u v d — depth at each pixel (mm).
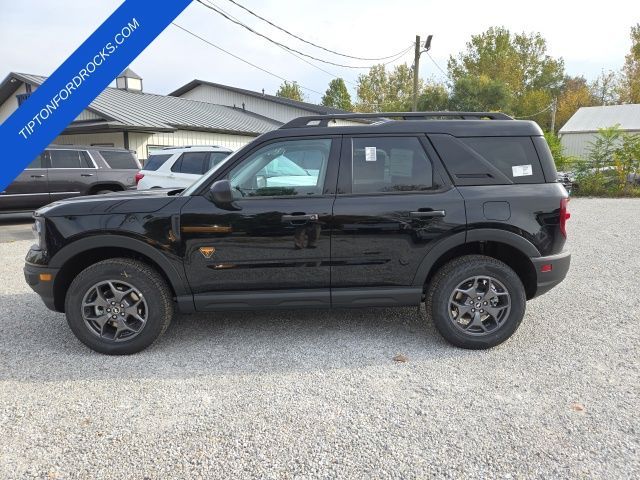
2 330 4461
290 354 3842
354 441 2658
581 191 19422
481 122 3955
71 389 3295
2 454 2574
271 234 3756
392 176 3850
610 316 4648
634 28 51719
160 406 3059
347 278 3850
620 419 2836
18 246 8945
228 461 2502
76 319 3791
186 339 4184
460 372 3484
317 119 4020
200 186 3861
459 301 3898
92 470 2443
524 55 62938
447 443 2629
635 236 9172
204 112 24078
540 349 3885
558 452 2537
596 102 63031
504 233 3762
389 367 3582
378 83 61500
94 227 3734
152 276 3805
